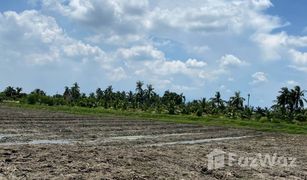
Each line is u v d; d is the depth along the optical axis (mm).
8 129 48062
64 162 24734
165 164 27516
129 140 45094
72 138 43344
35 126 54625
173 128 70875
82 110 116375
